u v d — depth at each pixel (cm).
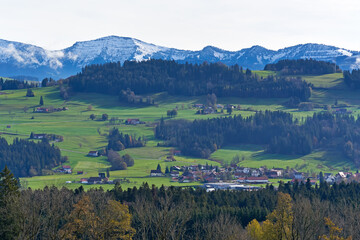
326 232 19088
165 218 15075
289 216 16475
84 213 17050
